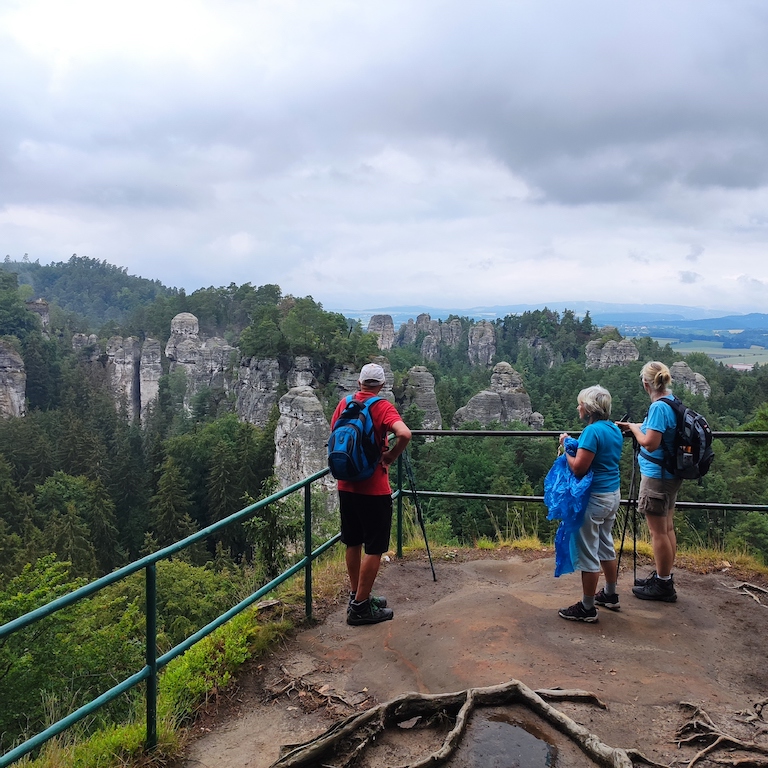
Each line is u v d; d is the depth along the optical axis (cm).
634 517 614
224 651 508
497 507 2761
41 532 4219
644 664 452
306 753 337
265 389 7475
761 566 682
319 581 670
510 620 514
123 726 455
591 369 12638
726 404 10369
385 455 524
